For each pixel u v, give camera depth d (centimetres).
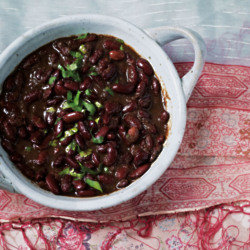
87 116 49
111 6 54
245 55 55
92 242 56
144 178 47
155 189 56
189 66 55
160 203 56
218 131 56
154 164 49
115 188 49
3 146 48
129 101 49
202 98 56
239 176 56
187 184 56
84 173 49
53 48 49
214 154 56
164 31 48
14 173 47
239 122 56
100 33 49
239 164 56
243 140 56
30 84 49
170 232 56
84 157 48
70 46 49
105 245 56
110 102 49
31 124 49
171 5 54
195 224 57
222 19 54
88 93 49
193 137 56
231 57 56
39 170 48
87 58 49
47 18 54
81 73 49
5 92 49
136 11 54
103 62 49
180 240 56
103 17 48
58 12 54
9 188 47
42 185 48
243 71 56
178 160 56
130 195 47
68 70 49
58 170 49
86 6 54
